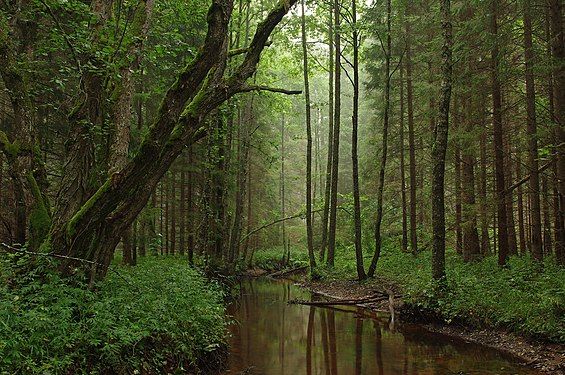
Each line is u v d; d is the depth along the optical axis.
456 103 18.44
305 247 41.88
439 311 12.19
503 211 14.76
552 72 12.45
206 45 7.04
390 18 19.00
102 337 5.73
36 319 5.14
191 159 19.69
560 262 13.27
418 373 8.50
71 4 7.60
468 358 9.30
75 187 7.65
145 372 6.09
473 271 14.98
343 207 28.03
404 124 25.72
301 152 55.59
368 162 27.72
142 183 7.75
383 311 14.84
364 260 24.72
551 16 12.47
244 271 31.50
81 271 7.10
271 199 42.47
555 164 15.06
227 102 17.25
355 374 8.51
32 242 7.53
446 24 13.03
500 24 14.17
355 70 20.25
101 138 8.23
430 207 25.58
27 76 8.42
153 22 11.45
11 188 13.20
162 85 12.86
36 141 8.22
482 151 17.88
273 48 25.64
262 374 8.48
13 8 8.38
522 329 9.91
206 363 7.90
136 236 15.99
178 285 9.53
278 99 26.23
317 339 11.52
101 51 7.41
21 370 4.59
